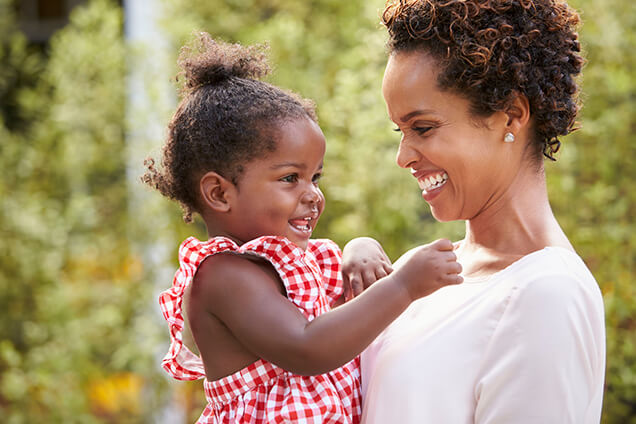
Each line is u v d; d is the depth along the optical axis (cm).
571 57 162
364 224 395
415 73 155
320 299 162
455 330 152
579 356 141
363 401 166
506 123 156
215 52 174
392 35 161
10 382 471
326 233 424
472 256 168
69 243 495
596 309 145
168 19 470
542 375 139
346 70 424
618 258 365
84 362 485
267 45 184
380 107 395
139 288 481
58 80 491
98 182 505
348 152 403
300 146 159
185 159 163
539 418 139
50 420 480
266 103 160
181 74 179
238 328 152
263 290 153
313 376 157
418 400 150
